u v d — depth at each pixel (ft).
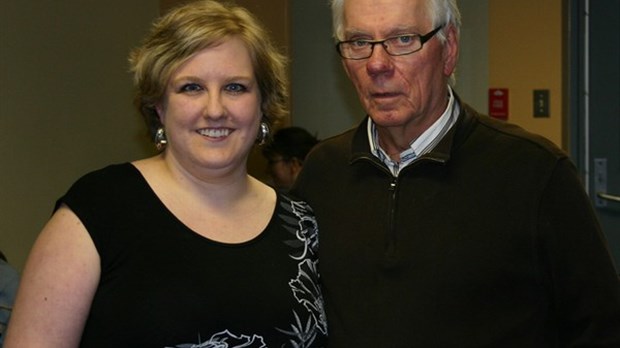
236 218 5.40
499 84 12.42
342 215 5.84
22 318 4.78
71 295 4.75
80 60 11.65
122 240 4.93
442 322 5.29
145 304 4.84
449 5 5.65
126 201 5.07
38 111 10.74
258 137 5.57
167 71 5.07
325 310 5.69
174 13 5.13
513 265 5.29
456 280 5.30
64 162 11.35
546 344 5.41
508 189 5.37
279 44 13.08
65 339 4.77
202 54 5.03
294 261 5.49
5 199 10.11
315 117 13.76
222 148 5.16
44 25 10.87
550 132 12.30
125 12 12.72
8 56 10.12
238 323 5.01
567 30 12.22
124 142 12.84
